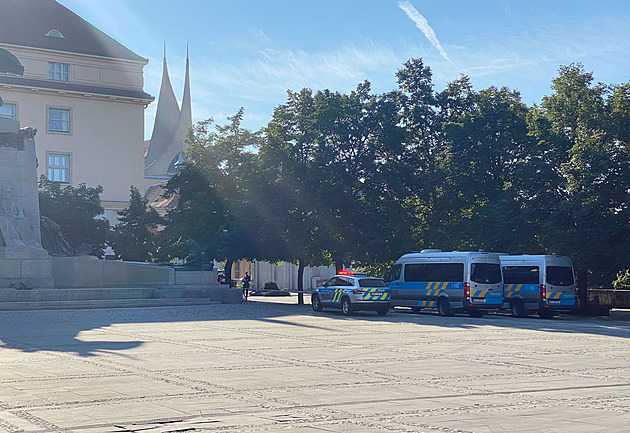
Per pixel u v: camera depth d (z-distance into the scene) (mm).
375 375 14711
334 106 46875
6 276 37031
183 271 43469
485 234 43625
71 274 41656
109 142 77938
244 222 47781
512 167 45844
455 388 13172
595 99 41000
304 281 90125
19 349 18906
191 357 17469
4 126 38844
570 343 22141
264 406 11375
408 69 51031
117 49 80062
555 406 11445
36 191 39219
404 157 48844
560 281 37375
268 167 47719
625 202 38344
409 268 40281
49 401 11719
